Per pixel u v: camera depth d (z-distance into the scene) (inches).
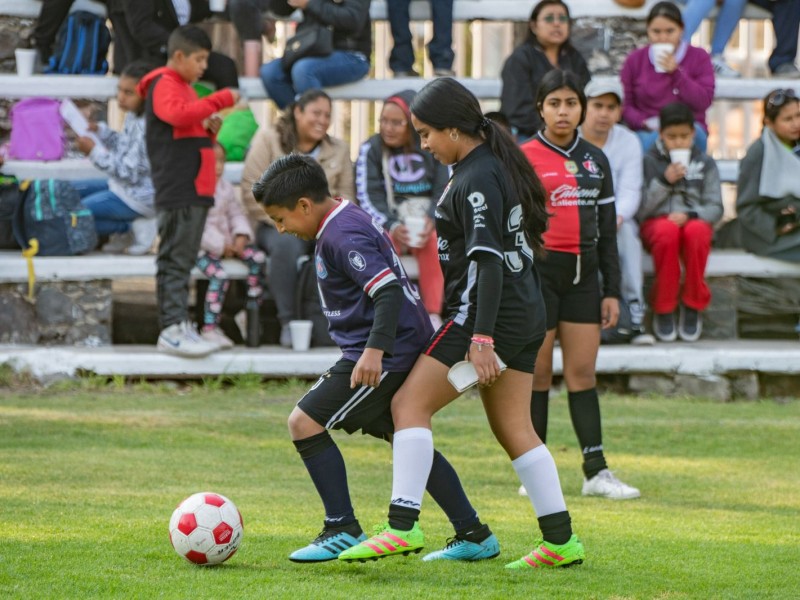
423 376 534.3
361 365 521.7
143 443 935.0
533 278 552.7
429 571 538.9
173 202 1137.4
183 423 1017.5
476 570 543.8
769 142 1311.5
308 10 1317.7
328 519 543.2
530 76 1268.5
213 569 535.2
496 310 522.6
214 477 820.6
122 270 1259.2
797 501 804.6
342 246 532.4
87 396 1130.7
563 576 535.8
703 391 1246.3
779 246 1322.6
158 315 1302.9
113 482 786.2
